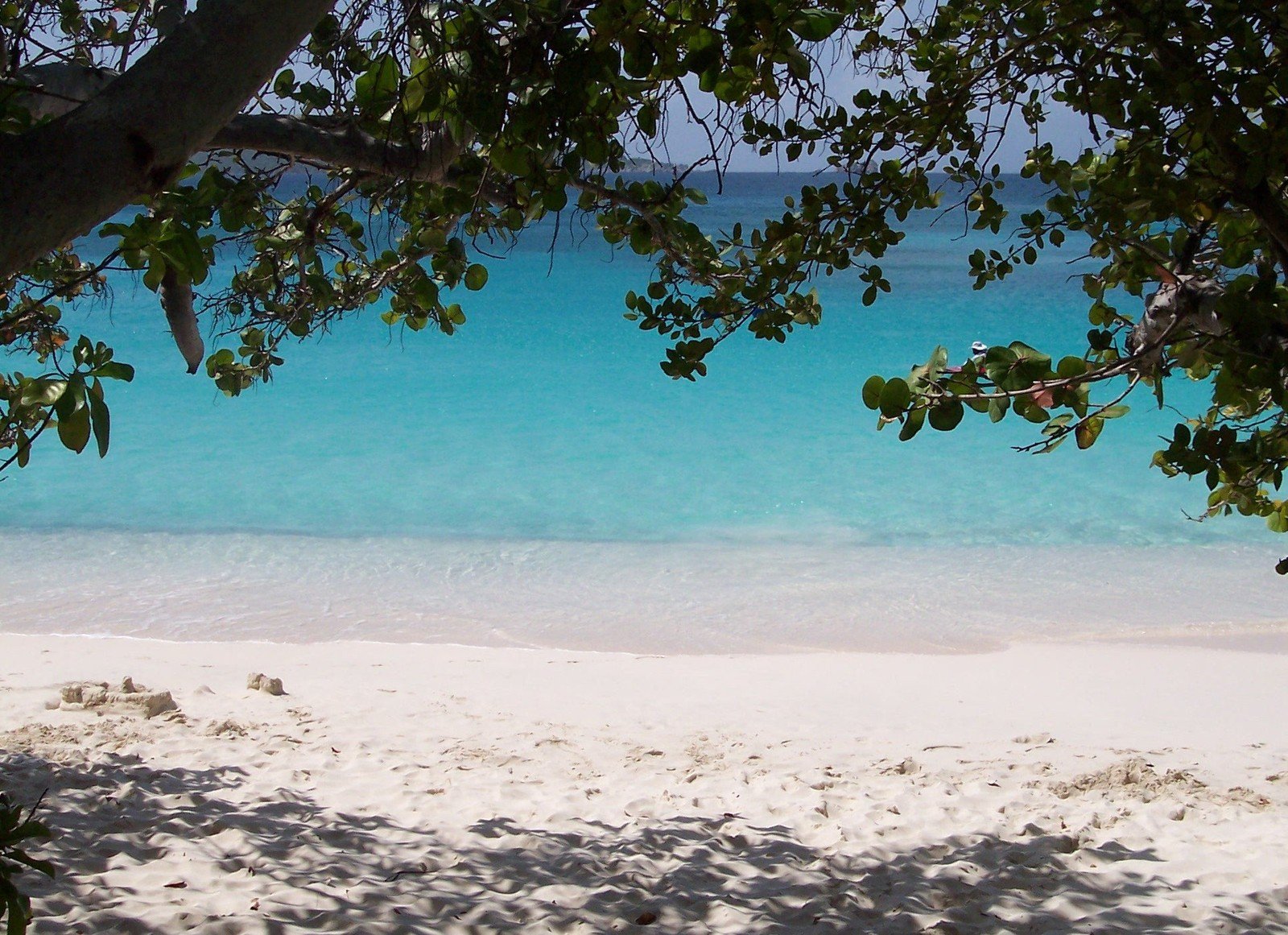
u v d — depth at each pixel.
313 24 2.27
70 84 3.47
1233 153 3.05
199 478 20.11
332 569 14.83
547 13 3.20
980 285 4.99
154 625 12.48
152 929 4.73
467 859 5.95
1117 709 9.78
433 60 3.13
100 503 18.23
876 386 3.08
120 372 2.19
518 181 3.97
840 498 18.62
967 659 11.47
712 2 3.23
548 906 5.23
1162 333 3.53
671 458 21.61
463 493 19.09
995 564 15.04
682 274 5.02
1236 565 14.88
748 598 13.73
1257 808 7.07
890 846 6.28
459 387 29.02
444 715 9.26
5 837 2.27
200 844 5.98
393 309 5.23
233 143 3.36
